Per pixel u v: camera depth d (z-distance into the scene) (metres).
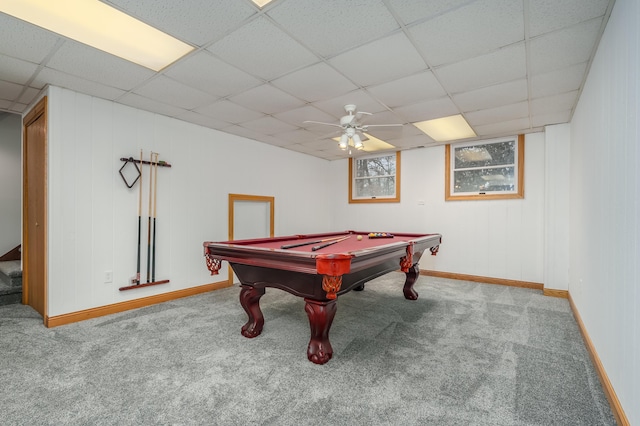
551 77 2.75
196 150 4.19
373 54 2.40
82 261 3.15
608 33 1.93
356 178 6.43
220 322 3.07
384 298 3.96
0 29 2.05
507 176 4.80
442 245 5.31
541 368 2.17
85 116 3.19
